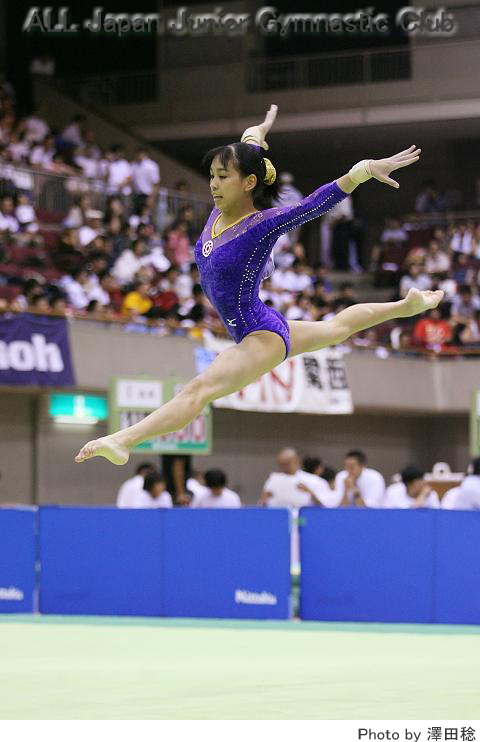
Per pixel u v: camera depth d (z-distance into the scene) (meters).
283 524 23.38
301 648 18.56
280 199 12.35
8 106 48.34
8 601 24.70
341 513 23.25
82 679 14.39
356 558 23.14
